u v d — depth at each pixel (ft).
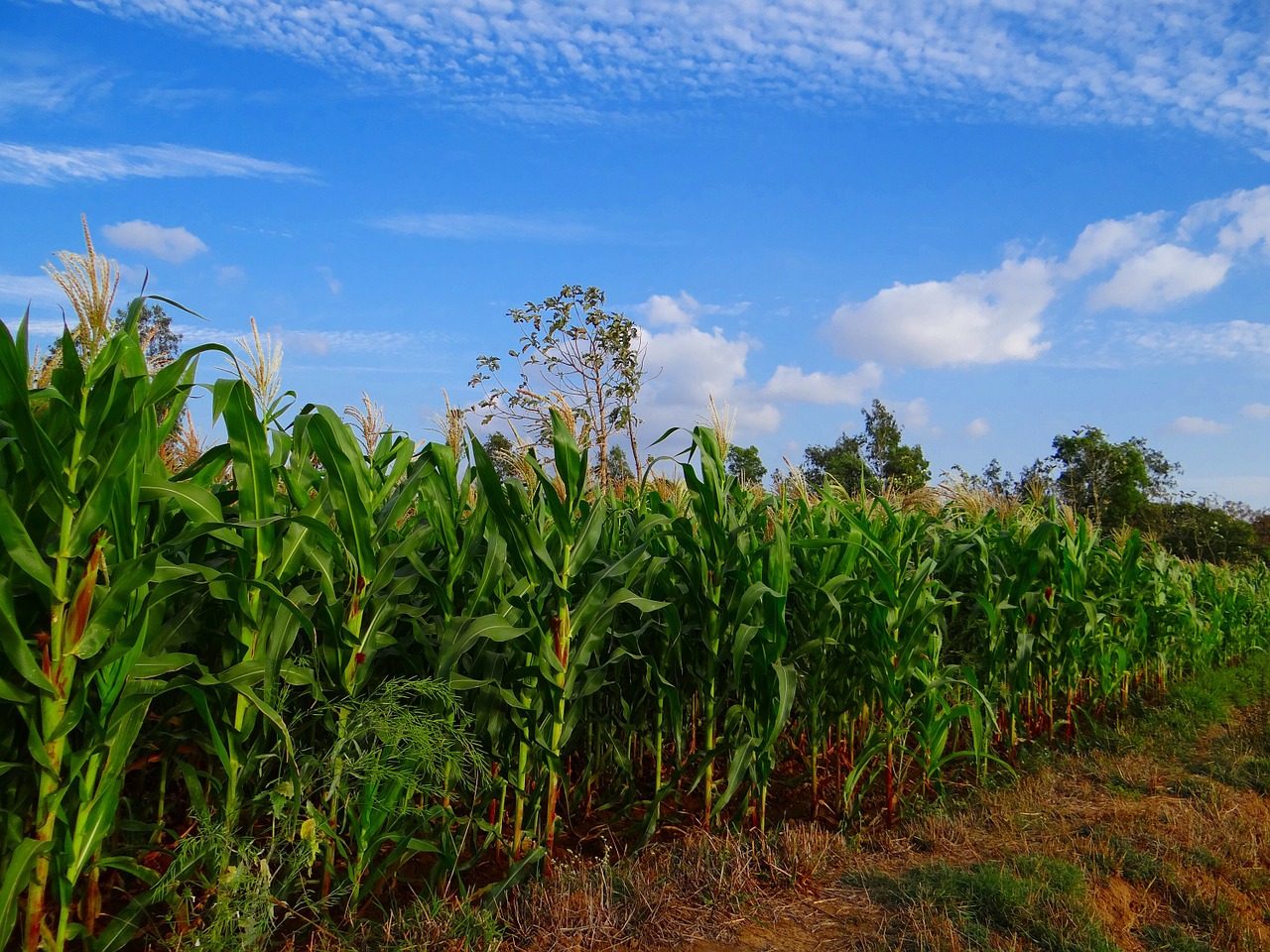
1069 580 26.23
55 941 9.43
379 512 15.21
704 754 16.07
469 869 14.12
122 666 9.79
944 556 24.47
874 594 18.67
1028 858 15.16
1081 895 13.82
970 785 20.22
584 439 14.99
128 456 9.39
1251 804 19.72
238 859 11.06
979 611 24.22
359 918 12.12
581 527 15.62
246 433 11.48
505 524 13.79
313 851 11.21
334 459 12.37
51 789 9.28
